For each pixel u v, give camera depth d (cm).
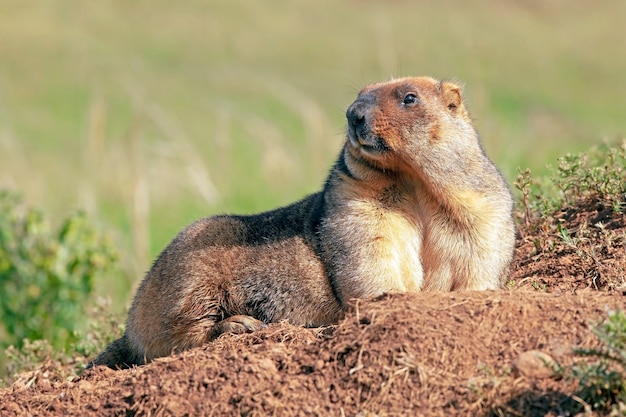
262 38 6144
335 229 1284
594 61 5731
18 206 2069
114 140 3647
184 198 2930
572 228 1498
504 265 1302
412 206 1303
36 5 6394
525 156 2742
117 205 2788
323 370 1054
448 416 970
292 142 3897
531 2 6744
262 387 1054
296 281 1312
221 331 1305
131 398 1098
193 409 1055
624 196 1493
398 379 1011
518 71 5319
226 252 1346
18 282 1912
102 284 2253
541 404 952
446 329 1048
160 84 5019
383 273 1262
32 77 5103
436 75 5028
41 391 1192
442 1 6788
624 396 905
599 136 3628
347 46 5900
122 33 6106
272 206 2922
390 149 1266
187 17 6512
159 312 1358
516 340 1038
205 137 3994
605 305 1048
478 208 1284
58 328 1880
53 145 3866
